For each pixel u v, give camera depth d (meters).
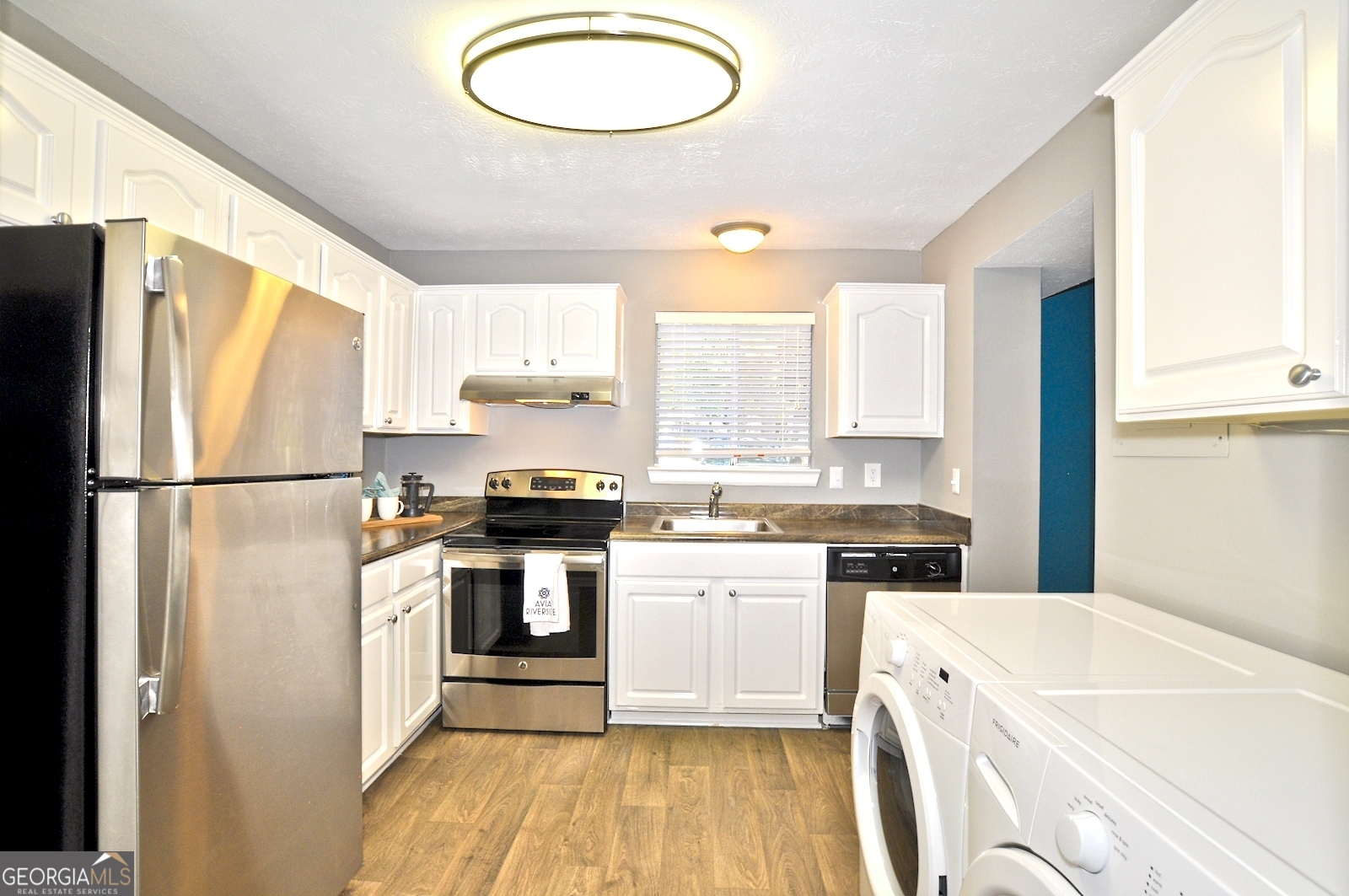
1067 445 3.33
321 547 1.68
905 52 1.80
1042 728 0.89
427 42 1.77
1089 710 0.95
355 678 1.85
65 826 1.16
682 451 3.68
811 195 2.84
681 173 2.62
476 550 2.92
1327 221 0.97
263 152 2.44
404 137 2.32
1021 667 1.12
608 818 2.27
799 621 2.95
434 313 3.44
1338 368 0.95
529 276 3.71
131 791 1.16
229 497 1.36
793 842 2.14
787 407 3.67
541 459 3.71
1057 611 1.52
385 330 3.09
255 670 1.45
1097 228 2.04
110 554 1.15
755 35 1.73
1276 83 1.06
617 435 3.69
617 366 3.47
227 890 1.38
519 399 3.29
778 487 3.66
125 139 1.69
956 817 1.08
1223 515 1.50
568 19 1.65
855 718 1.60
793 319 3.62
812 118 2.16
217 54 1.84
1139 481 1.79
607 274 3.70
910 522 3.58
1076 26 1.69
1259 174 1.09
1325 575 1.27
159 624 1.18
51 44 1.74
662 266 3.70
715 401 3.68
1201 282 1.23
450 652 2.94
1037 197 2.39
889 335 3.24
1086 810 0.76
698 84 1.81
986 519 2.92
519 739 2.88
